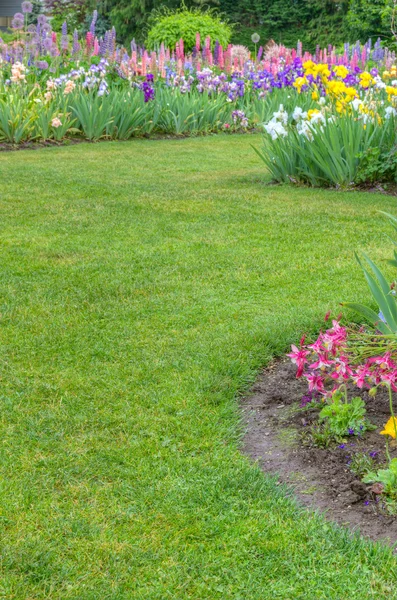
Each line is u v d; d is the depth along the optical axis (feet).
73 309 15.17
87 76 47.14
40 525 8.37
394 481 8.86
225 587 7.41
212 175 32.04
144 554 7.89
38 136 41.78
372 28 79.51
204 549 7.98
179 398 11.39
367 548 7.86
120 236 20.84
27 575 7.56
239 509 8.67
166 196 26.50
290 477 9.37
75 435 10.35
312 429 10.43
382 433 9.47
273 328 13.83
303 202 25.72
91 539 8.14
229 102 52.47
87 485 9.14
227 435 10.40
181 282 16.85
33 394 11.51
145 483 9.18
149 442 10.15
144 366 12.52
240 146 42.80
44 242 20.10
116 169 33.04
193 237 20.77
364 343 11.00
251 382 12.10
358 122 29.19
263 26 117.19
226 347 13.15
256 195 27.02
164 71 54.54
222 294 16.10
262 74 55.42
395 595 7.23
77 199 25.81
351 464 9.51
